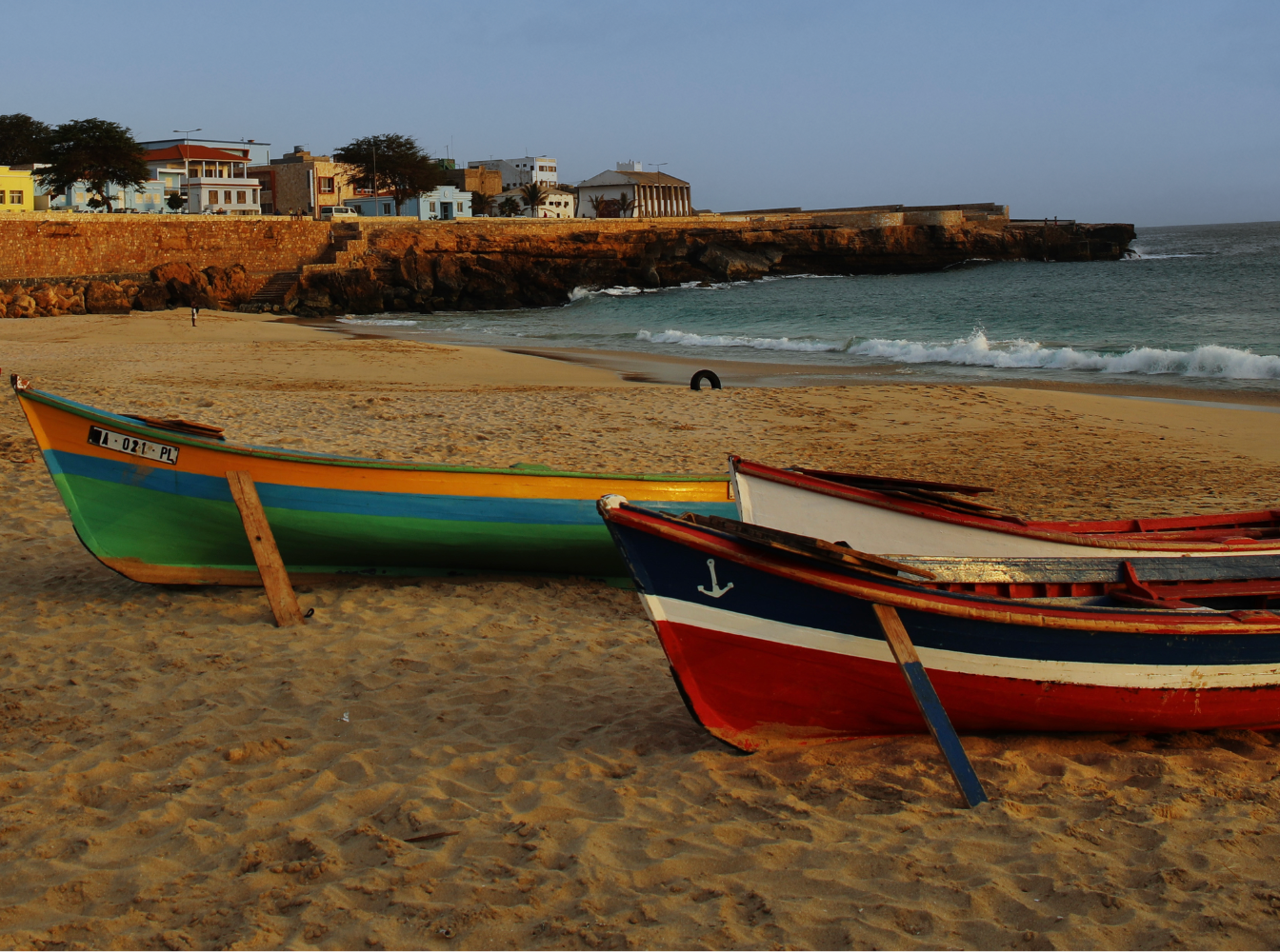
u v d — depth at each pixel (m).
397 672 6.01
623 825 4.19
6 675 5.87
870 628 4.72
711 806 4.36
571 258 65.44
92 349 27.86
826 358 28.70
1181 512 10.27
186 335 35.62
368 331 40.91
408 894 3.71
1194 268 72.94
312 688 5.76
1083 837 4.06
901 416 16.45
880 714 4.93
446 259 60.06
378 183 83.88
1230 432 15.38
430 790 4.53
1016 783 4.55
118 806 4.44
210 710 5.42
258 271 58.38
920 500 6.30
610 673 6.02
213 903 3.69
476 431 13.98
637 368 25.75
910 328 37.88
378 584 7.71
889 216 77.88
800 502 6.22
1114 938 3.38
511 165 124.38
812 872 3.81
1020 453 13.63
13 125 83.06
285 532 7.36
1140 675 4.83
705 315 48.53
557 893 3.72
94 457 7.18
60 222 52.06
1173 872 3.77
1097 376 23.52
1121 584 5.84
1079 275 69.25
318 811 4.35
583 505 7.65
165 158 81.81
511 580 7.90
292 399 16.53
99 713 5.38
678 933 3.45
